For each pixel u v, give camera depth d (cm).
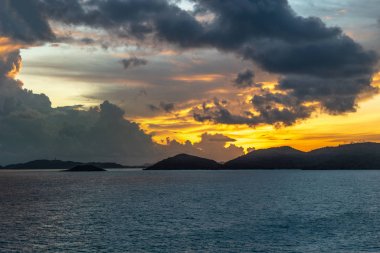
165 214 9281
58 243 6050
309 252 5491
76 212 9775
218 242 6100
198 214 9244
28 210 10256
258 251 5547
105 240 6266
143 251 5556
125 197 14175
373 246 5819
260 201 12281
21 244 5981
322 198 13238
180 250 5609
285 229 7150
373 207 10588
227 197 13825
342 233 6750
